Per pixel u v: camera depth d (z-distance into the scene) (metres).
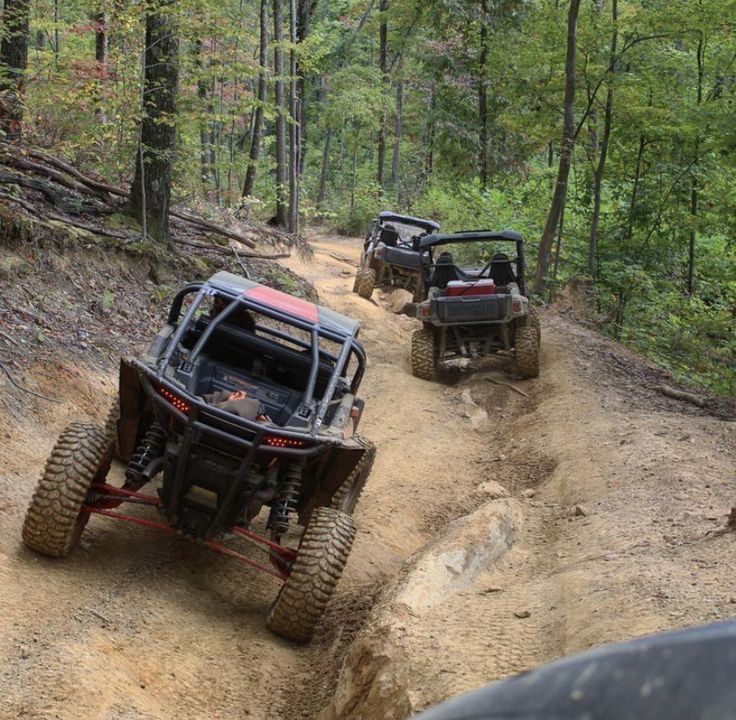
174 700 4.45
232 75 17.86
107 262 11.57
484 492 8.86
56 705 3.88
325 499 6.45
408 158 55.69
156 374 5.66
